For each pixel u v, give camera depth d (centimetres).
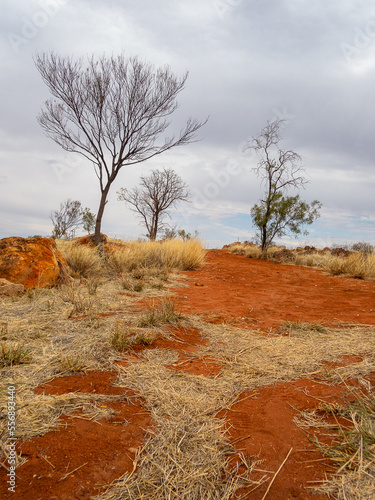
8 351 308
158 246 1273
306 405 251
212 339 401
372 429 204
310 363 329
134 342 373
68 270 802
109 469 176
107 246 1513
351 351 358
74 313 468
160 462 182
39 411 223
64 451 188
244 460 188
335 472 179
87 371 296
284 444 204
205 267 1286
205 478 171
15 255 623
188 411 236
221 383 283
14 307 483
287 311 572
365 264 1133
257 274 1139
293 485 170
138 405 244
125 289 684
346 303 652
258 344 382
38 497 155
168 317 461
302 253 2158
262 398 263
